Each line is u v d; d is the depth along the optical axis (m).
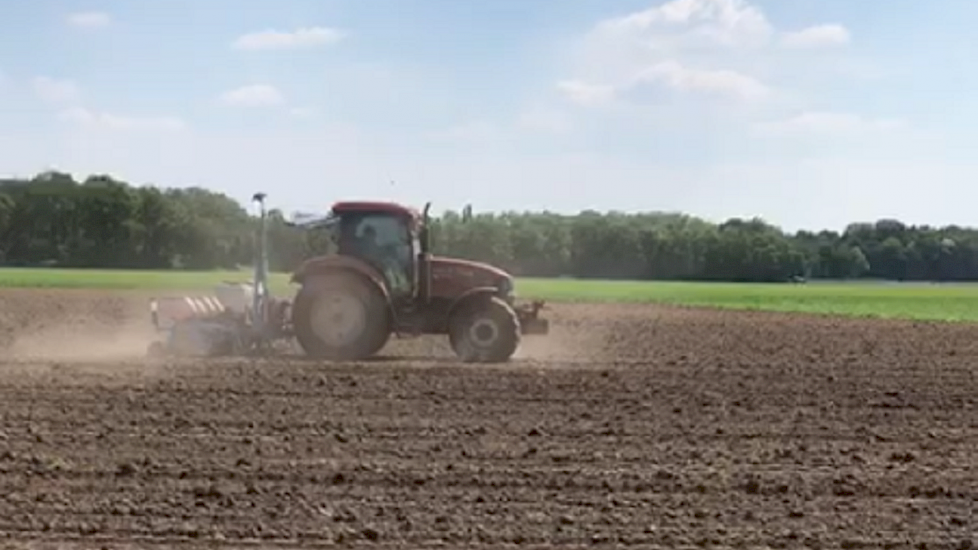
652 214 100.88
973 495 11.68
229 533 9.92
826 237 110.12
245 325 22.59
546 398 17.58
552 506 10.98
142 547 9.48
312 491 11.44
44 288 54.31
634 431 14.93
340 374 19.64
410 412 16.06
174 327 22.59
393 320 22.33
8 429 14.32
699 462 13.07
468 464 12.73
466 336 22.33
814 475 12.46
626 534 10.09
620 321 40.38
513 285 23.34
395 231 22.47
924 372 22.34
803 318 44.56
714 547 9.78
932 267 112.38
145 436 14.02
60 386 17.84
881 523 10.59
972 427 15.73
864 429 15.42
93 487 11.46
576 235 97.50
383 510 10.74
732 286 86.69
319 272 22.28
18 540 9.63
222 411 15.82
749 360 24.84
